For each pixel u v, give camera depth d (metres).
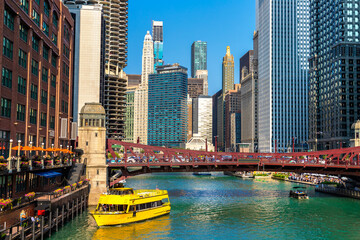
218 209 78.81
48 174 58.22
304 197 95.12
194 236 55.75
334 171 89.12
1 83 48.66
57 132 76.50
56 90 77.19
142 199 65.25
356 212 75.44
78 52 133.00
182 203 87.56
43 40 66.56
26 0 59.47
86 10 134.25
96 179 79.75
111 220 58.88
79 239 50.91
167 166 91.50
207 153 92.94
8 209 40.62
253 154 93.44
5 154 51.19
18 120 55.50
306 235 57.03
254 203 87.62
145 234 56.22
